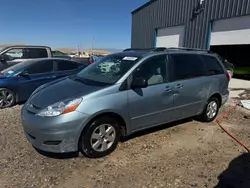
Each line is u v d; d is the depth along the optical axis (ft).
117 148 12.46
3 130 14.60
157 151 12.30
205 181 9.76
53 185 9.23
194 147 12.96
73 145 10.59
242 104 22.61
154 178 9.85
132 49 16.10
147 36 64.34
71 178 9.72
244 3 37.50
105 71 13.34
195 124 16.69
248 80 41.88
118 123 11.96
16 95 20.48
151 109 12.93
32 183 9.31
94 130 11.03
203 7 45.21
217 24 42.91
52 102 10.81
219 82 17.03
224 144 13.50
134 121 12.40
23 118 11.31
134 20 71.31
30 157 11.31
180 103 14.44
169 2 54.34
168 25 55.26
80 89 11.54
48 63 22.76
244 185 9.54
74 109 10.37
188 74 14.90
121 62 13.30
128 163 11.01
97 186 9.22
